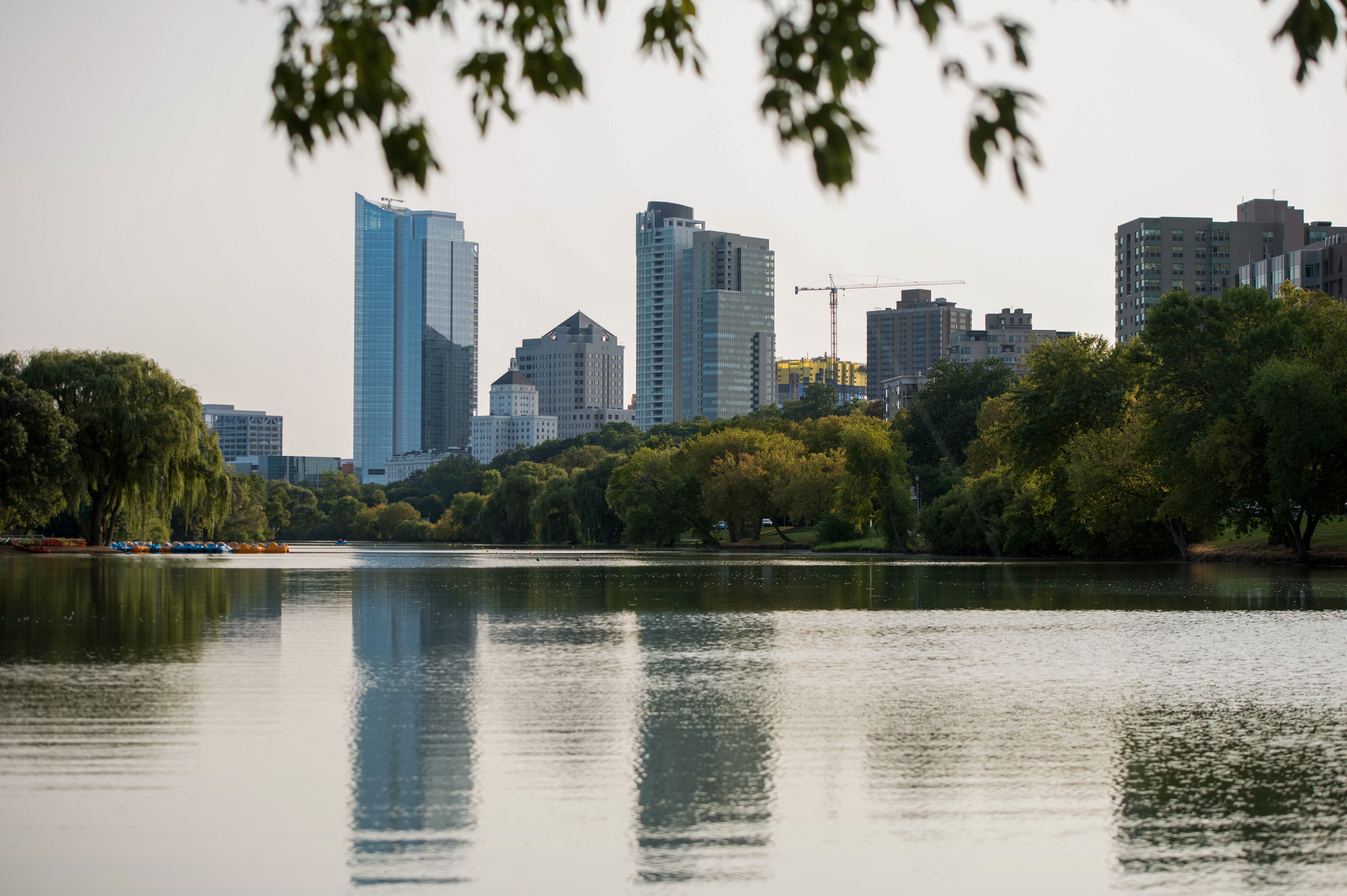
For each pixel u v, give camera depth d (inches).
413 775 775.1
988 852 627.2
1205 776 781.3
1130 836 653.3
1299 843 642.8
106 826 659.4
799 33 344.2
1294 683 1169.4
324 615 1889.8
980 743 881.5
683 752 847.7
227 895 557.3
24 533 5492.1
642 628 1715.1
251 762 807.7
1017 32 337.4
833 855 618.2
